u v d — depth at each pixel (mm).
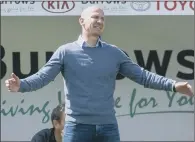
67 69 10984
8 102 25906
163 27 25766
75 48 11031
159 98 25922
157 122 26000
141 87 25828
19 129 26031
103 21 11109
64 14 19844
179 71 25906
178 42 25828
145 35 25797
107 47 11211
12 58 25797
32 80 10695
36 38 25797
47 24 25734
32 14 19828
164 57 25891
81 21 11234
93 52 11016
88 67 10891
